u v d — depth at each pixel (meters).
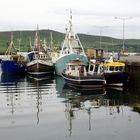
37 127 27.77
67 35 67.81
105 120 29.97
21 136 25.33
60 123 29.08
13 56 84.38
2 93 46.12
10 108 35.44
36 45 85.12
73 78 50.56
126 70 51.56
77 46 66.88
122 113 32.66
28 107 35.88
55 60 71.12
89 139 24.52
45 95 43.88
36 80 63.03
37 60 69.31
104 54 74.00
